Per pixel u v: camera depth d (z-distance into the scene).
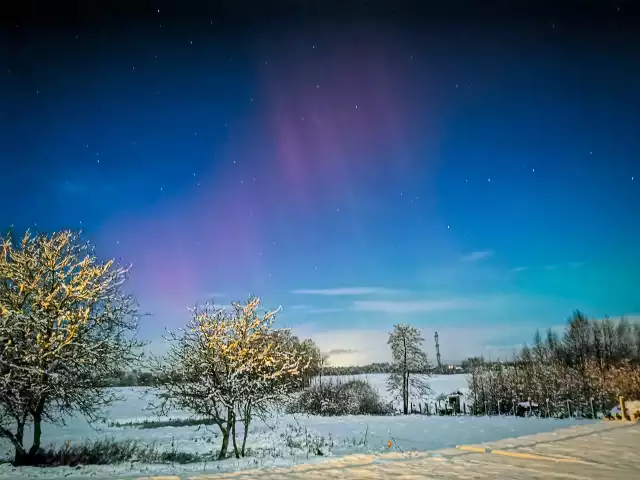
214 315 15.05
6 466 11.02
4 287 12.97
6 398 11.47
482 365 43.69
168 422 29.34
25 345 12.27
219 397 14.05
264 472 9.73
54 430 24.19
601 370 38.84
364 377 50.50
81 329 12.99
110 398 13.91
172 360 14.66
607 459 10.88
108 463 12.73
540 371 39.66
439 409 43.25
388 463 10.55
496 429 22.97
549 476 9.02
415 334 49.12
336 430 24.62
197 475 9.63
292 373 15.43
